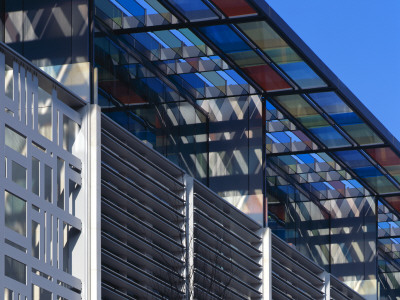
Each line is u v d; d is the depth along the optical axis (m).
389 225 43.00
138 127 29.03
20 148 24.20
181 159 31.16
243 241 33.00
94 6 27.23
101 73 27.39
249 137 33.50
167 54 30.72
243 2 28.61
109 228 27.09
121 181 27.69
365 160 37.50
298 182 37.47
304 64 31.56
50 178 25.03
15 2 27.42
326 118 34.62
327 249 39.34
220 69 32.22
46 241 24.62
